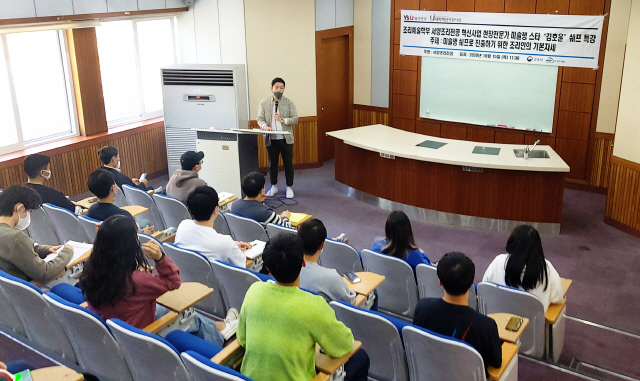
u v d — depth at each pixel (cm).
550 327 348
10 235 311
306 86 862
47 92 689
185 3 822
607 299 484
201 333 273
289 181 741
